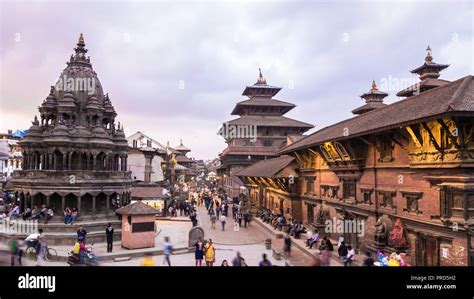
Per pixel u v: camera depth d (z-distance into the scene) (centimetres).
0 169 6184
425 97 2108
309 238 2839
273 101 8856
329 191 3225
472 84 1788
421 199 1900
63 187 3297
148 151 6241
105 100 4006
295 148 3669
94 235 3189
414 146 1934
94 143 3509
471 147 1590
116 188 3609
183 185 8950
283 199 4428
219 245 3206
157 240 3334
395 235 2066
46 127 3644
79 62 3825
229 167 8844
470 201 1591
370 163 2492
